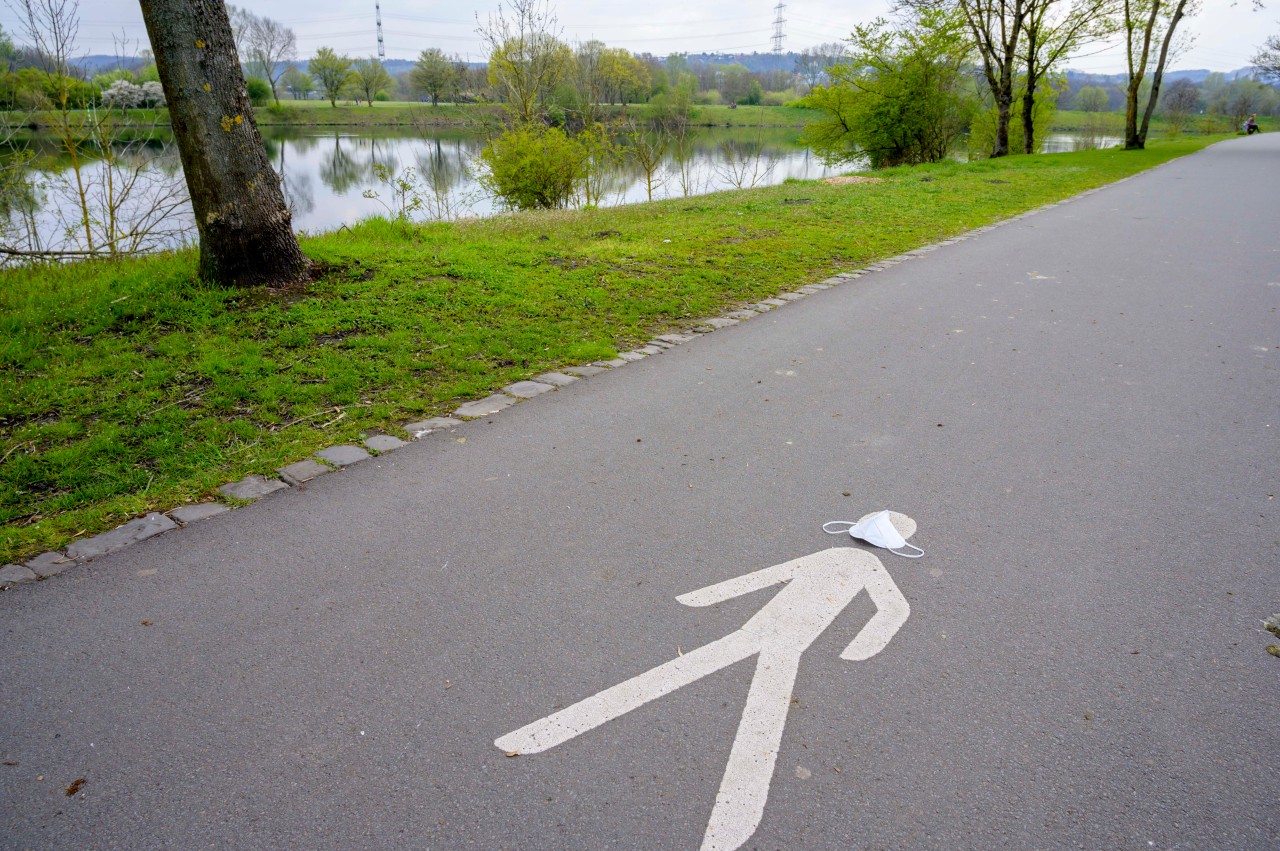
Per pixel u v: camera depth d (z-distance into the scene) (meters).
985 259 10.17
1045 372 5.67
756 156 32.25
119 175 11.22
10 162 10.41
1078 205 15.95
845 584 3.11
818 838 2.02
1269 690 2.53
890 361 5.97
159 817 2.08
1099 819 2.07
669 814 2.09
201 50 6.46
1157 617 2.90
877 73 35.50
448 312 7.00
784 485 3.95
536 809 2.10
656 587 3.09
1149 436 4.52
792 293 8.34
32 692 2.53
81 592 3.06
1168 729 2.38
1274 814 2.08
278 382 5.25
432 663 2.67
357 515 3.66
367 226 10.88
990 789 2.16
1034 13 32.97
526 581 3.13
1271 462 4.16
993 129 42.06
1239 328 6.75
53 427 4.46
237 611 2.95
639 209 15.30
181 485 3.92
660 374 5.70
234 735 2.36
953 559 3.28
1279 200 16.41
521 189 19.48
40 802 2.12
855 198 16.53
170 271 7.33
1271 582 3.10
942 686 2.55
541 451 4.37
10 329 6.03
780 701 2.49
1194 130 72.31
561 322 6.98
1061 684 2.56
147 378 5.19
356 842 2.01
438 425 4.73
